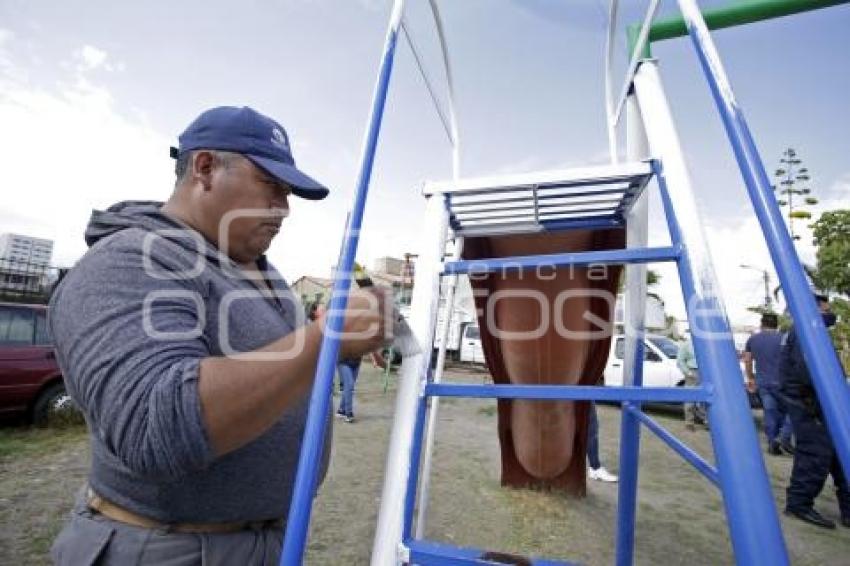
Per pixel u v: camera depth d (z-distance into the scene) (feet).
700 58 3.09
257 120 3.67
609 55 5.73
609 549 10.10
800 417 12.80
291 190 3.91
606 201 4.99
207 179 3.55
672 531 11.43
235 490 3.19
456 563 3.09
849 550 10.83
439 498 12.62
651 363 26.61
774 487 15.25
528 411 5.94
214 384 2.39
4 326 17.72
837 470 12.59
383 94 3.21
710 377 2.85
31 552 9.20
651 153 4.06
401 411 3.54
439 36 5.46
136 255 2.86
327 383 2.53
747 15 4.78
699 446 19.79
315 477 2.43
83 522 3.12
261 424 2.51
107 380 2.46
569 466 6.28
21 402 17.56
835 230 59.62
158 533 2.99
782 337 19.35
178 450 2.34
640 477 15.87
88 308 2.67
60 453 15.30
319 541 10.09
